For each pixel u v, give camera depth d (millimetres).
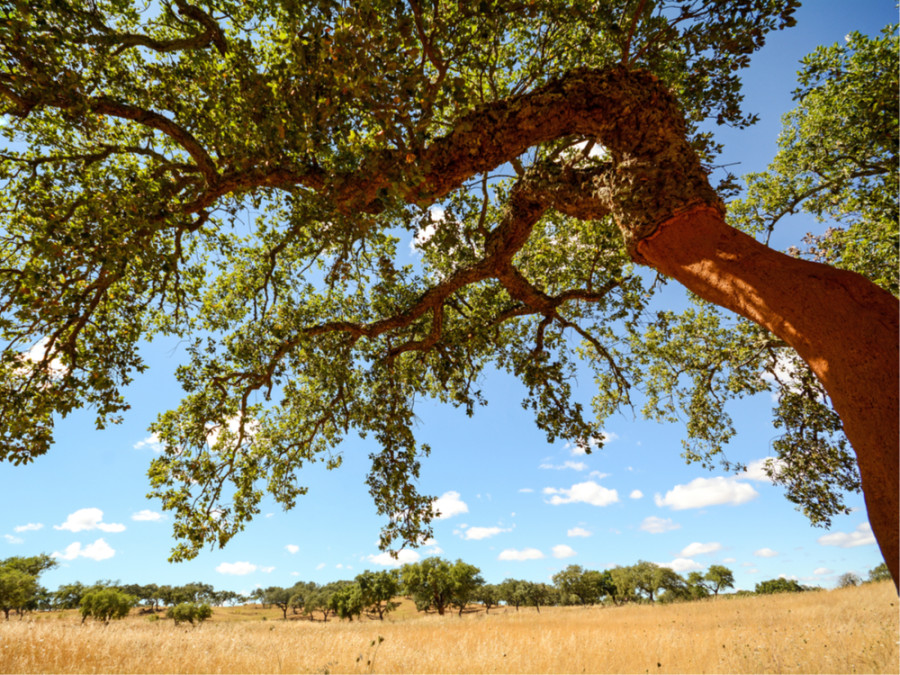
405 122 4027
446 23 4660
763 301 2977
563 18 5875
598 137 5023
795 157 9641
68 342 5660
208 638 13055
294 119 4332
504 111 5098
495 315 8961
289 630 19000
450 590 61969
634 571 77250
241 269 9359
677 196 3873
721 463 11391
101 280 5488
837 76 7875
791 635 11266
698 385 11820
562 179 5883
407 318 7605
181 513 7582
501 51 7188
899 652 8195
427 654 10805
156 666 9445
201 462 7875
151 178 5910
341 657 10242
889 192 8297
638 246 4102
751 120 6355
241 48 5441
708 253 3502
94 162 6973
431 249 9250
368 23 3508
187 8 6012
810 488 10211
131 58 6824
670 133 4371
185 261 8750
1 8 4277
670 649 10789
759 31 5465
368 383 9672
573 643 11898
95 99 5105
